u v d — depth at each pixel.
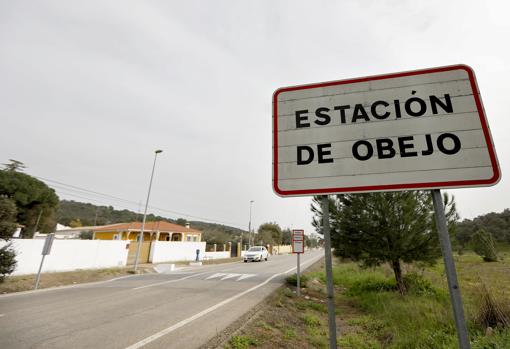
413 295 8.08
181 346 4.12
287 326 5.61
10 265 9.73
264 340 4.64
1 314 5.90
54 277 12.16
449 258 1.83
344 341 5.09
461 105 2.23
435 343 4.67
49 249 9.87
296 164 2.38
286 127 2.52
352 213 8.95
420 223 8.37
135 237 32.03
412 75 2.39
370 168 2.22
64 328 4.94
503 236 33.12
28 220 25.91
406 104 2.32
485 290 5.88
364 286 10.21
